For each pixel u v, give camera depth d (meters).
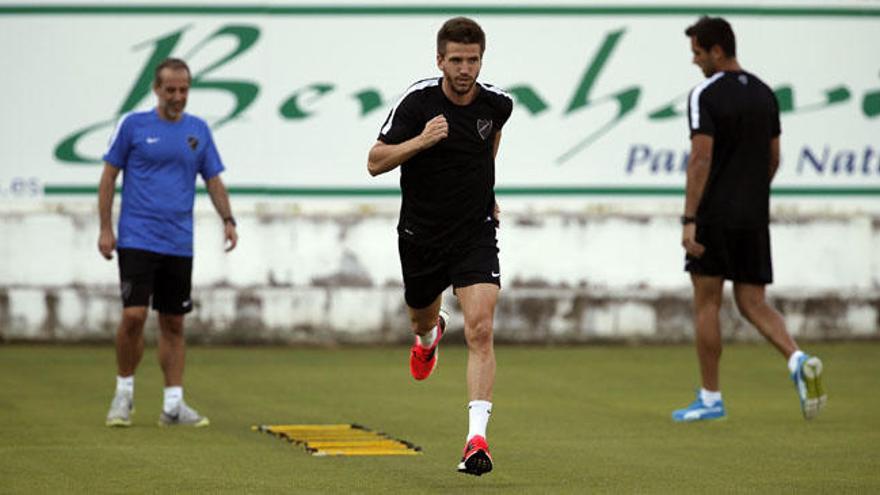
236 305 47.34
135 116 30.53
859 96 49.03
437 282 24.59
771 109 31.59
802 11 48.72
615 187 48.34
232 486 22.89
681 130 48.47
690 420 31.88
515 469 24.92
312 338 47.62
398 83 47.78
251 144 47.34
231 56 47.28
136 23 47.06
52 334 47.03
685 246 31.19
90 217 46.97
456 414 32.97
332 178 47.66
